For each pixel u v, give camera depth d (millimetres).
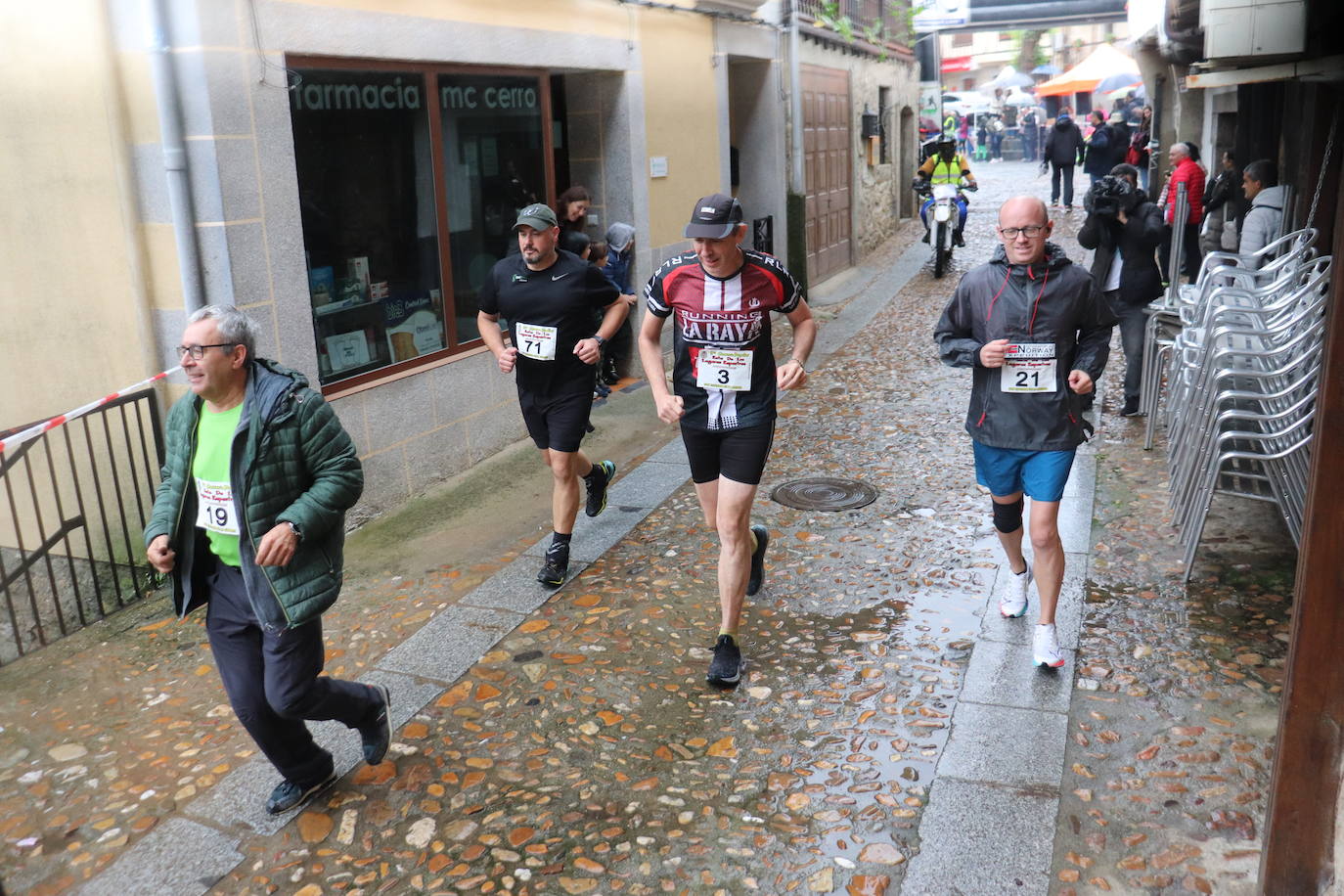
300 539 3271
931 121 23125
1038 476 4211
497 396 7676
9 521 6020
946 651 4543
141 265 5418
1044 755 3771
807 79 13742
